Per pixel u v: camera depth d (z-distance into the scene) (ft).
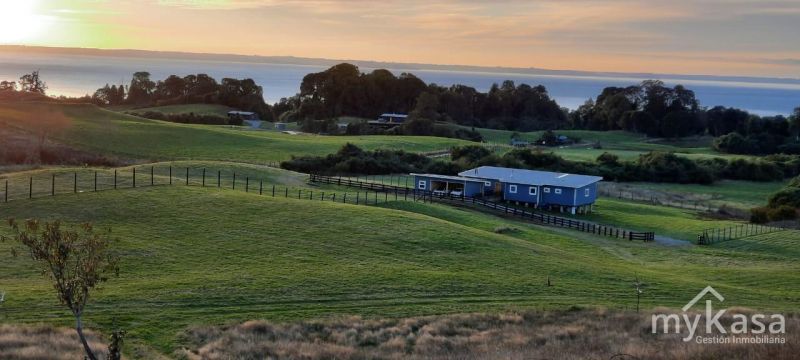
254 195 213.05
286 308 123.54
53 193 199.41
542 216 247.50
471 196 280.51
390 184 309.63
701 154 522.06
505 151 433.07
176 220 179.83
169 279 135.85
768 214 284.41
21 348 95.50
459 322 119.03
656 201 337.31
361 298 130.31
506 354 100.07
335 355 101.60
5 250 150.41
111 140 397.60
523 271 155.94
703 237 231.71
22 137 358.84
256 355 101.14
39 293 123.54
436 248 168.14
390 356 101.35
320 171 344.28
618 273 164.25
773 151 538.88
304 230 176.45
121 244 157.99
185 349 103.14
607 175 395.34
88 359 92.27
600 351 101.60
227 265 147.13
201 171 266.57
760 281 172.96
